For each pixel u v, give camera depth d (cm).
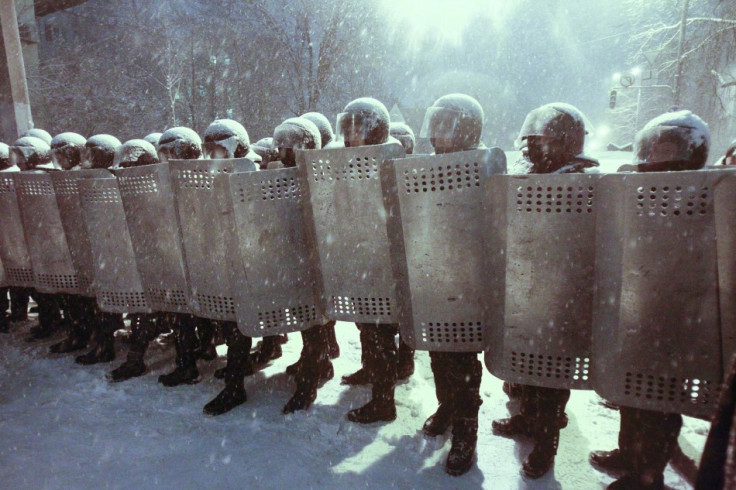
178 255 335
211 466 259
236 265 297
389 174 257
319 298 300
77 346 428
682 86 2066
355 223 275
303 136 315
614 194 201
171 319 358
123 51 2631
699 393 196
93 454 271
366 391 348
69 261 399
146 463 263
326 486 243
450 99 262
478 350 251
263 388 357
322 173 276
